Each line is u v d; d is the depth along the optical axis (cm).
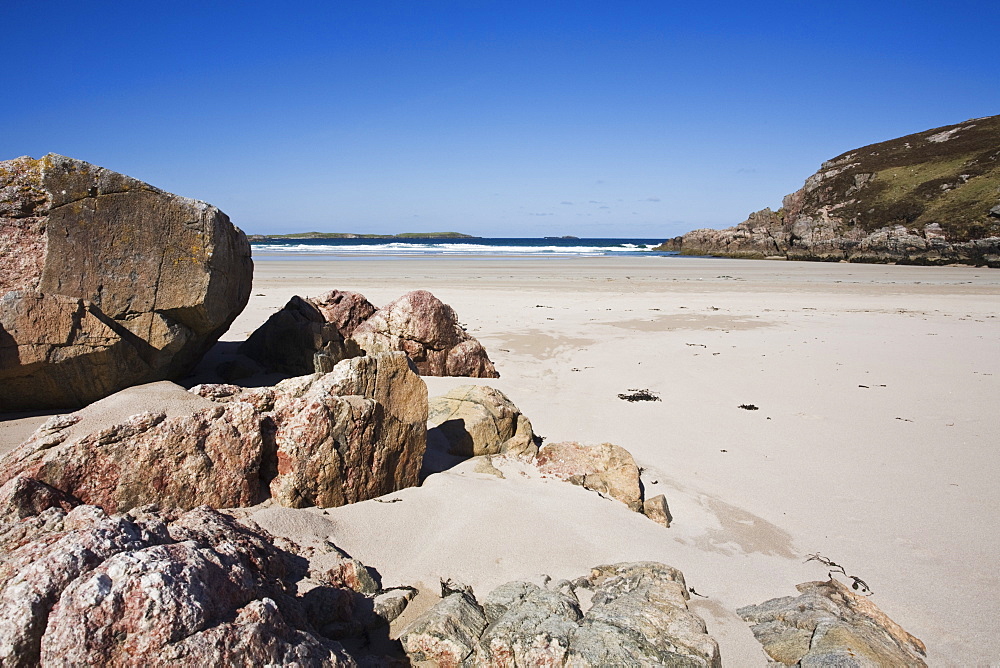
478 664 374
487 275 3575
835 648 393
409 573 478
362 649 391
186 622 278
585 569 507
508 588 454
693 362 1370
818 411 1020
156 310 753
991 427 941
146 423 489
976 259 4791
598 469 701
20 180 712
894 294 2775
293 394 582
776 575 539
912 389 1154
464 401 795
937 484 736
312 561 443
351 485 559
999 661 436
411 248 7856
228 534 398
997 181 5347
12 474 447
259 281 2916
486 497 594
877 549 591
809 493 711
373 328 1164
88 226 721
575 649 370
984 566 562
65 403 736
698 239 7344
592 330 1764
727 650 420
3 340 666
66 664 261
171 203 754
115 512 463
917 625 477
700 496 701
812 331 1780
